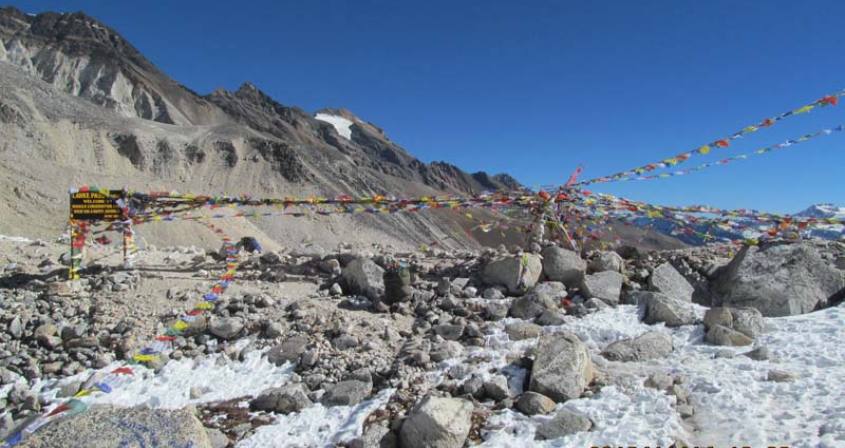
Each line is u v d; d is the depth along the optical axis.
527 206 11.84
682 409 6.45
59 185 92.75
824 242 11.72
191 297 10.08
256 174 154.25
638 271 10.92
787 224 10.59
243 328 9.12
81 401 7.35
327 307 9.80
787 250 10.12
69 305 9.75
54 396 7.72
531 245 11.58
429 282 10.86
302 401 7.20
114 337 8.87
